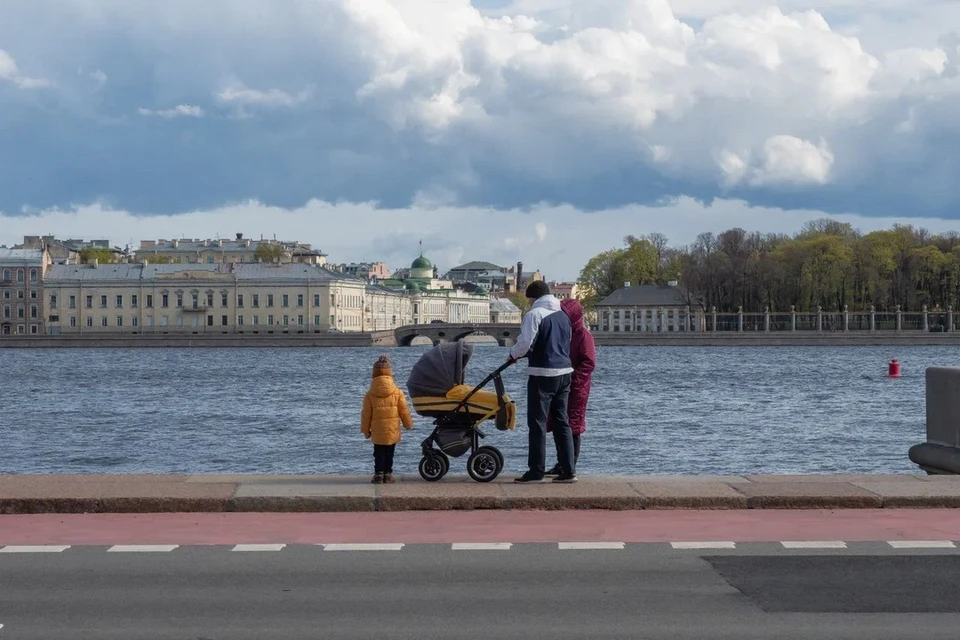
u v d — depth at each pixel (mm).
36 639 12938
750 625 13469
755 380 136875
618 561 16547
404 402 22703
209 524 19234
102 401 104625
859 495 20625
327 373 157375
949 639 12938
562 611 14039
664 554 16969
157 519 19656
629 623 13539
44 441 70562
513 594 14789
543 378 22188
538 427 22281
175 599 14555
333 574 15836
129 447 66812
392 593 14836
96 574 15820
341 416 87375
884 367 172250
